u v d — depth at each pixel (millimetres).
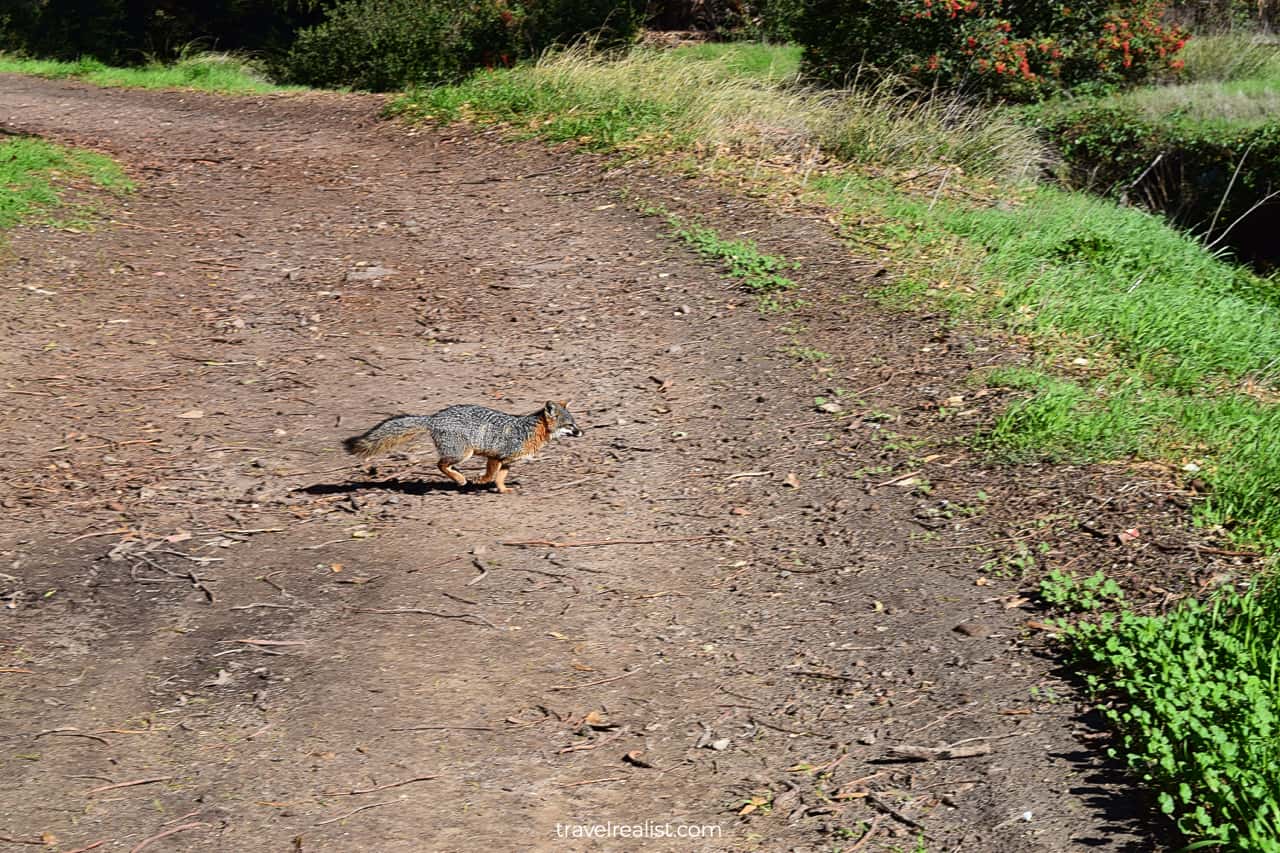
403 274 10695
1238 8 23344
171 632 5312
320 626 5383
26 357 8453
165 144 15375
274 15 31859
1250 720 4184
